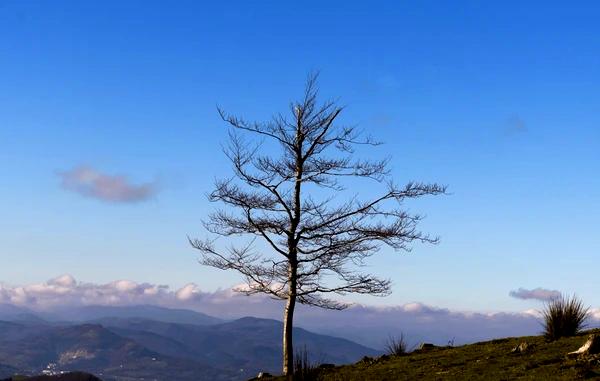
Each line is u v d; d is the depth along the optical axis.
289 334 22.41
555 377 14.23
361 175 22.02
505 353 18.58
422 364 19.42
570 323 19.39
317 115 22.48
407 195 22.00
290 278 22.52
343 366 21.92
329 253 22.20
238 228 22.59
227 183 22.34
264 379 22.89
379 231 21.84
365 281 22.20
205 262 22.78
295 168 22.64
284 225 22.38
